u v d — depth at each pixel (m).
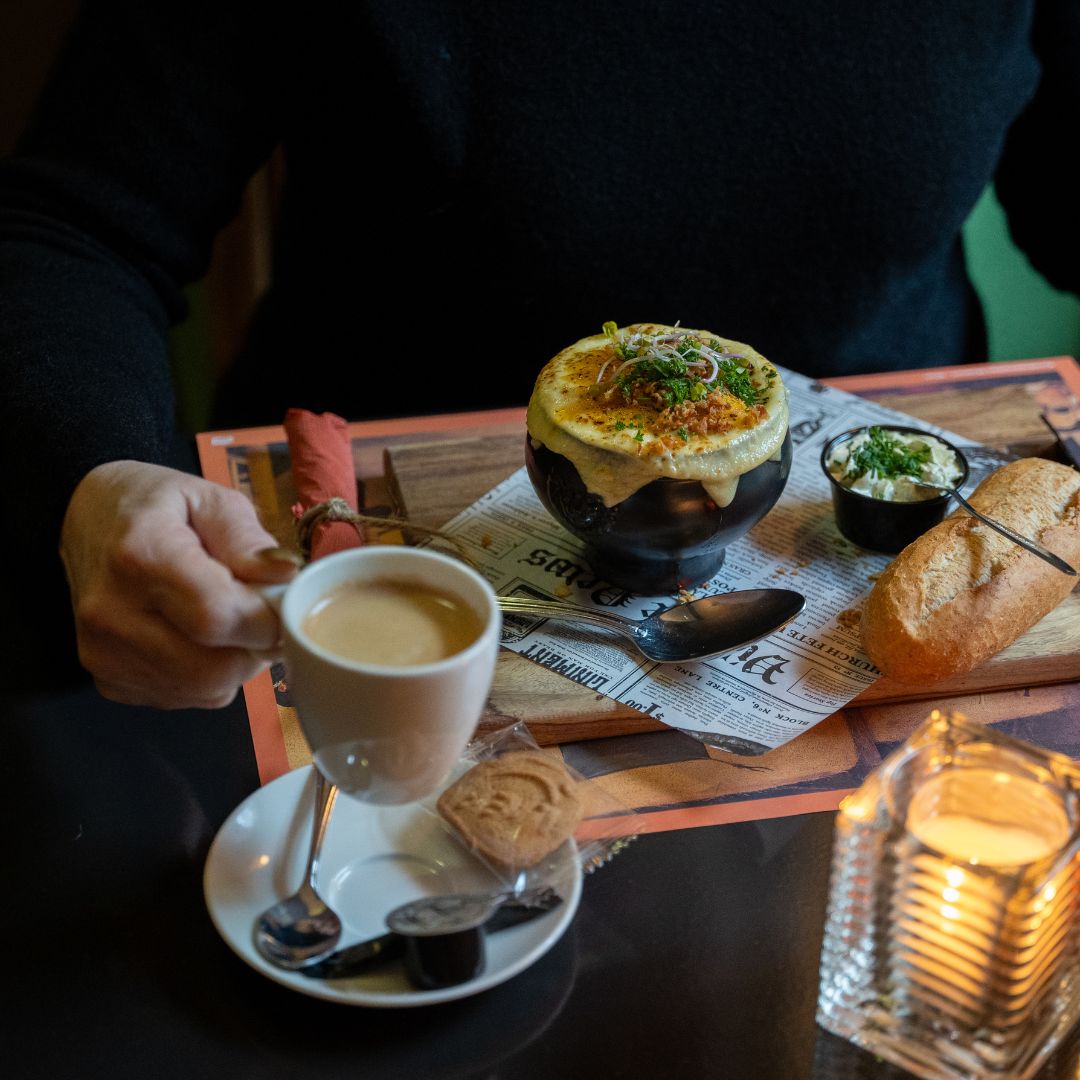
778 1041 0.58
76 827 0.69
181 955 0.62
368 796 0.60
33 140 1.19
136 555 0.61
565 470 0.78
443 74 1.17
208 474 0.99
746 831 0.69
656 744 0.76
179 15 1.17
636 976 0.61
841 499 0.88
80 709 0.77
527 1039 0.58
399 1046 0.57
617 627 0.80
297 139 1.29
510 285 1.26
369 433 1.05
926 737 0.56
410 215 1.25
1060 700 0.79
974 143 1.27
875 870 0.52
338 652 0.54
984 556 0.78
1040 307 1.90
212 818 0.69
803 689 0.76
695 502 0.76
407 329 1.33
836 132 1.23
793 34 1.19
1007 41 1.26
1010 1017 0.52
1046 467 0.88
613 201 1.22
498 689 0.76
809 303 1.31
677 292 1.28
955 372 1.13
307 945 0.58
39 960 0.61
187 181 1.20
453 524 0.92
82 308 1.01
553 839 0.63
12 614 0.84
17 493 0.80
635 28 1.17
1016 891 0.49
